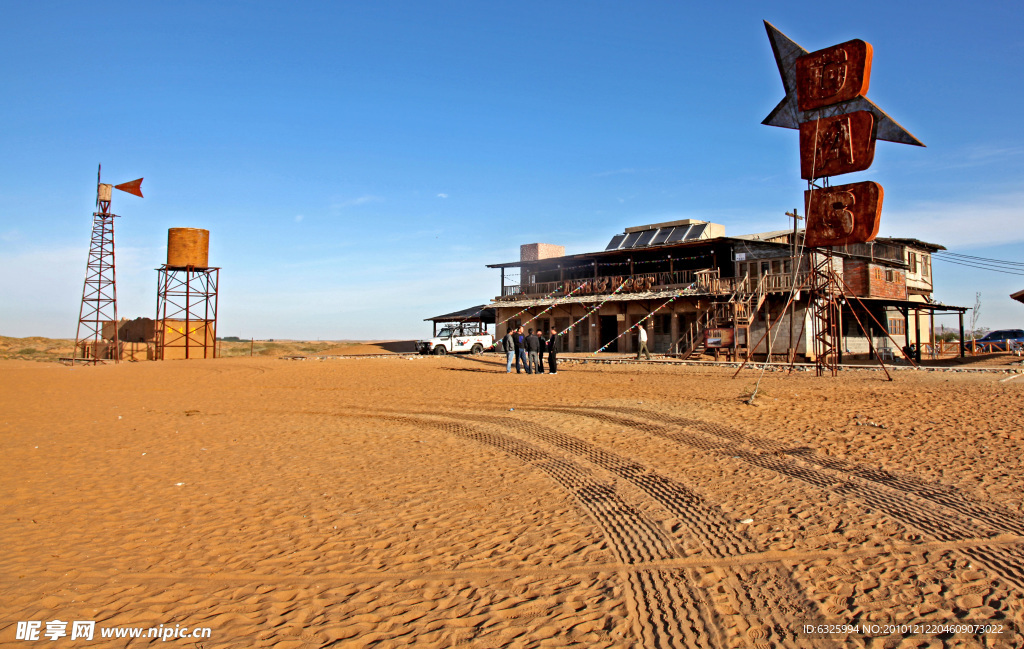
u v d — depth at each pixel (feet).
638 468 30.40
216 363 130.93
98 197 157.48
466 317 182.19
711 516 22.58
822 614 14.73
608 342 142.00
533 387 68.28
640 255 140.36
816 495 24.53
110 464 33.99
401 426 46.32
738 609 15.17
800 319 109.29
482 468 32.14
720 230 147.23
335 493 27.71
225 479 30.48
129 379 91.86
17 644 14.08
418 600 16.42
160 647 13.96
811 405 45.34
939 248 147.54
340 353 187.11
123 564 19.36
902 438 33.63
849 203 64.54
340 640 14.25
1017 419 37.60
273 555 20.10
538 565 18.62
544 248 166.09
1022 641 13.24
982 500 22.90
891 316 129.70
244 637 14.47
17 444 39.99
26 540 21.63
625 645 13.60
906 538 19.51
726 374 79.30
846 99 64.03
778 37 68.18
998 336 149.48
